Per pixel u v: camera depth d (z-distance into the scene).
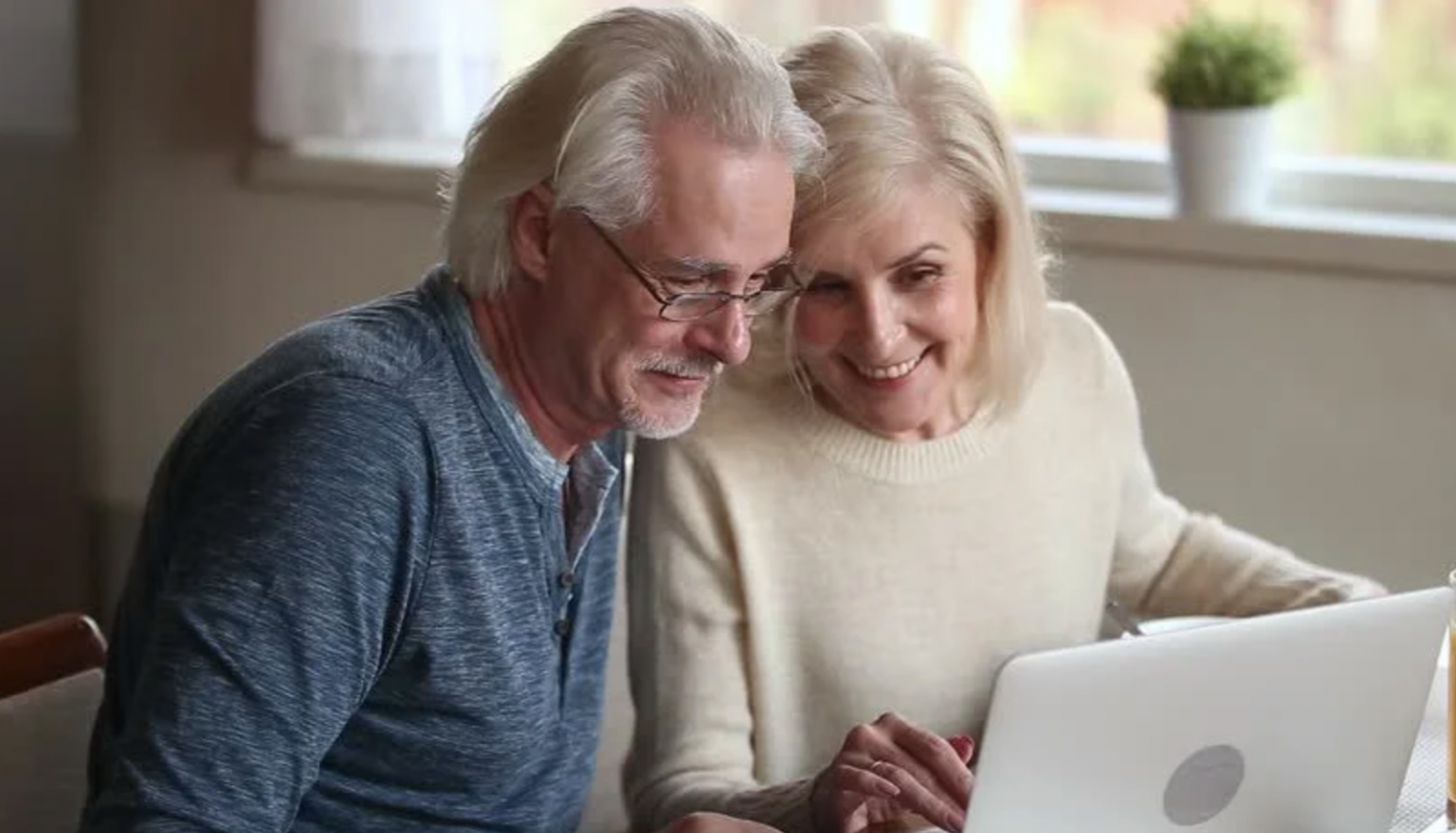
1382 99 3.03
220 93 3.68
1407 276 2.80
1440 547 2.87
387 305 1.74
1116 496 2.20
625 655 2.37
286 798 1.57
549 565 1.77
